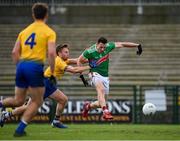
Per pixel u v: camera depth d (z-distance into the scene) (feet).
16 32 264.93
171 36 261.85
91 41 260.21
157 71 245.45
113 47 126.82
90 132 113.09
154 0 271.69
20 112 125.70
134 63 247.50
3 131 114.62
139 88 199.62
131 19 268.00
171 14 268.62
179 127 148.97
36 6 94.53
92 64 127.13
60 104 128.98
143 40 260.01
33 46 93.20
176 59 251.60
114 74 242.17
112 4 269.03
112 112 193.98
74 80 233.14
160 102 200.03
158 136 102.73
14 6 268.82
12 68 248.73
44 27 94.02
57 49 128.67
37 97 94.53
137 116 195.52
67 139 93.76
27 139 91.76
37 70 93.20
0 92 216.33
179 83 240.53
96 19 268.21
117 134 106.83
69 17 268.62
